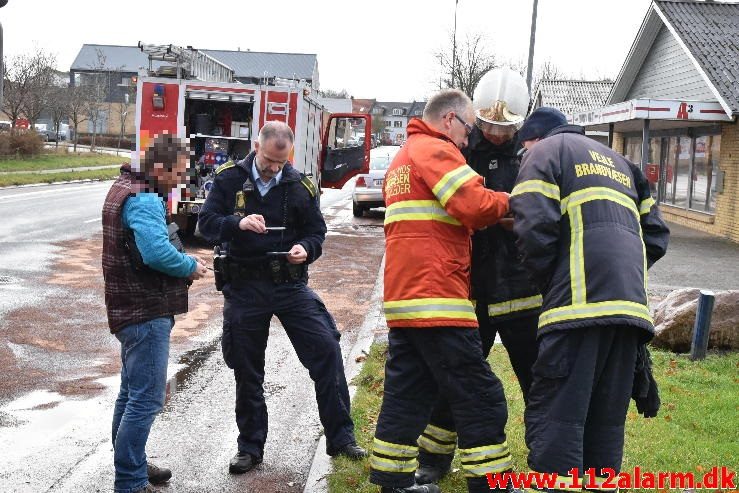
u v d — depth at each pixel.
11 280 10.86
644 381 3.87
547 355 3.64
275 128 4.66
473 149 4.39
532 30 19.91
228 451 5.12
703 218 19.56
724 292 7.73
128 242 4.05
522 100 4.28
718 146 18.94
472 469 3.96
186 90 14.57
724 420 5.49
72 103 50.16
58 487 4.51
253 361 4.83
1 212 19.66
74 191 27.59
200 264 4.27
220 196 4.79
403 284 3.93
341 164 18.77
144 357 4.14
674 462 4.73
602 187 3.69
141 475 4.21
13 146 39.81
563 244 3.68
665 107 17.27
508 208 3.85
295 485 4.61
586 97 37.44
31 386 6.39
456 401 3.96
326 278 11.89
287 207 4.79
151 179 4.04
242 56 86.81
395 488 4.07
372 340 7.80
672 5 21.08
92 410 5.87
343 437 4.85
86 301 9.70
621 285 3.55
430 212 3.89
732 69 18.03
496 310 4.34
